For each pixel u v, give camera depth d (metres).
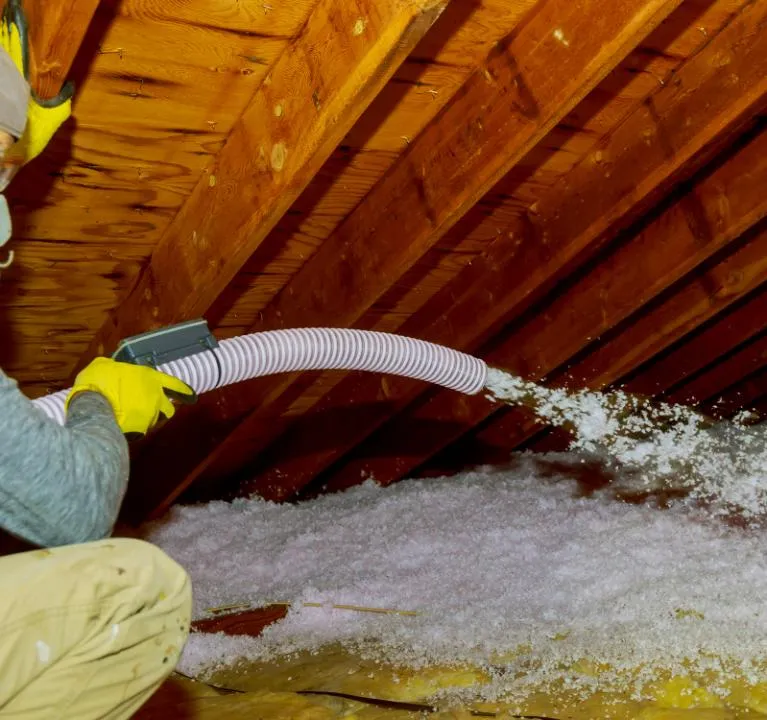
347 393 2.94
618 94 2.01
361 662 1.95
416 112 1.89
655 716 1.54
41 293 2.08
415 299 2.52
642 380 3.40
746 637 1.81
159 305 2.07
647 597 2.04
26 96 0.99
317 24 1.54
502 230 2.37
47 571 0.91
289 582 2.53
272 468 3.30
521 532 2.69
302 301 2.32
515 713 1.63
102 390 1.08
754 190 2.15
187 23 1.51
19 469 0.84
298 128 1.61
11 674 0.89
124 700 0.98
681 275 2.38
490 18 1.71
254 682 1.93
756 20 1.82
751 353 3.50
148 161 1.79
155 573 0.97
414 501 3.17
